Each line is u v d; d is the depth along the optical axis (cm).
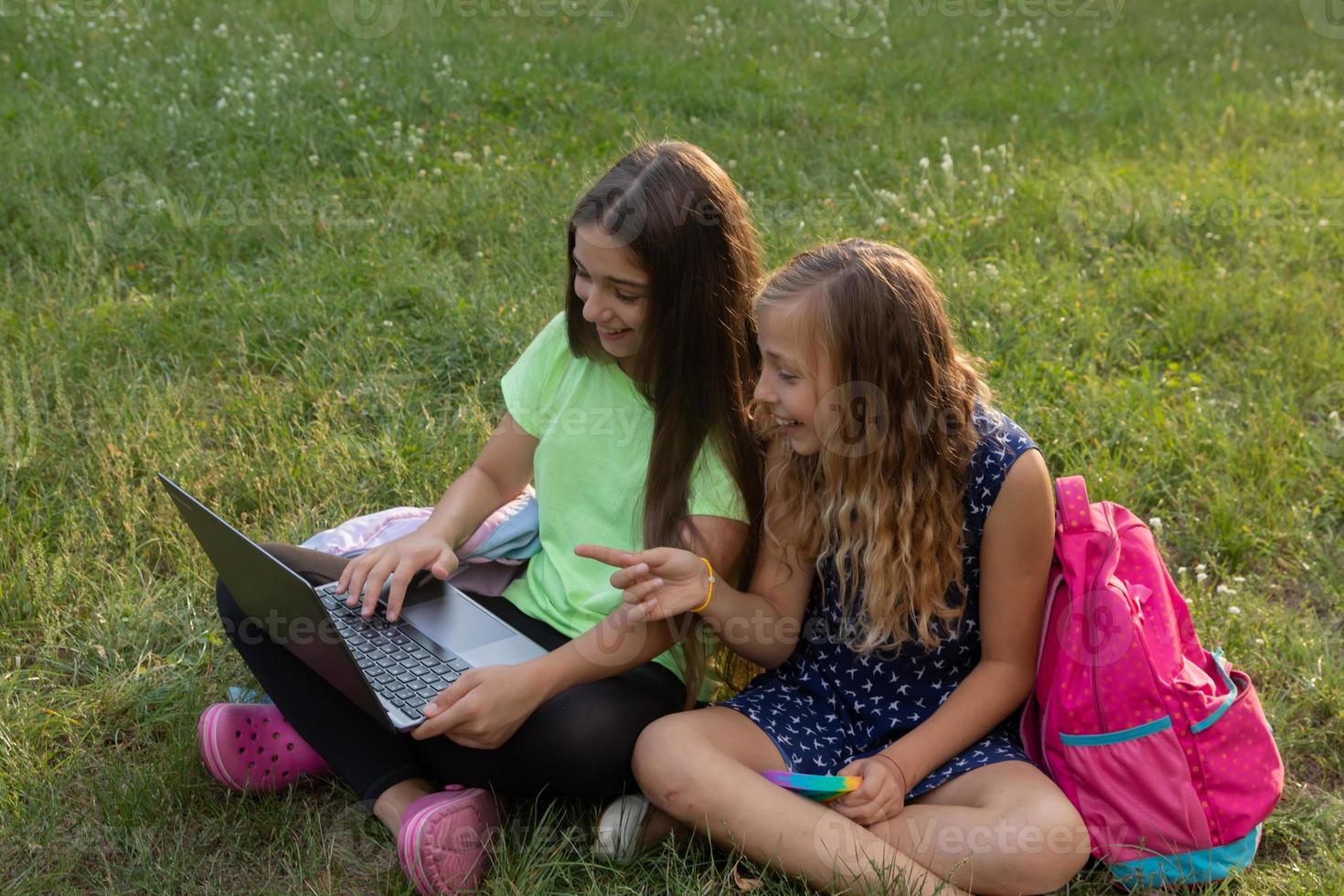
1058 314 453
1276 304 465
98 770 250
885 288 221
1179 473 371
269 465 346
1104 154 649
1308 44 937
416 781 231
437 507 260
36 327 409
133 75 639
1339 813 244
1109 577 227
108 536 315
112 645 283
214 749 233
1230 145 673
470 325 425
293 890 220
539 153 586
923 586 228
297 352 416
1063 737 226
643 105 650
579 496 253
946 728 227
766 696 240
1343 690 278
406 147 578
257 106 595
